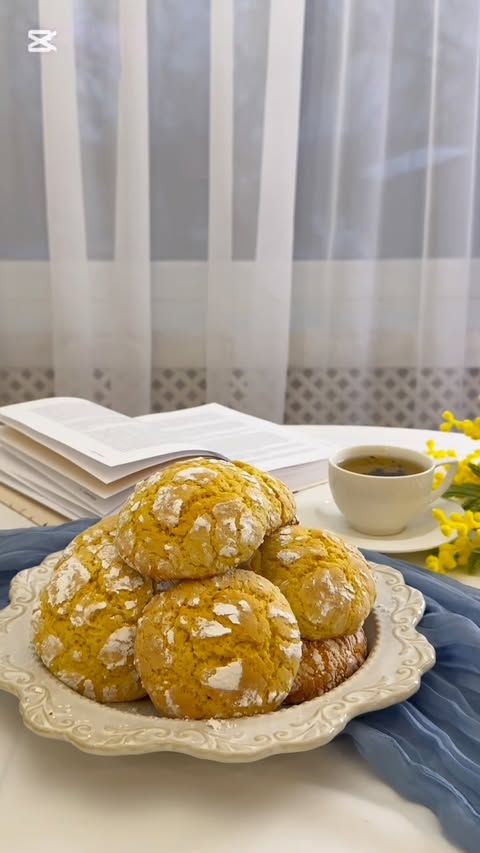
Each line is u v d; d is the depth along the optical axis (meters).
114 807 0.39
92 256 1.43
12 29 1.32
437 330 1.44
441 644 0.49
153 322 1.47
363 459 0.71
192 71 1.37
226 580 0.43
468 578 0.62
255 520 0.44
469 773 0.40
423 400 1.49
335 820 0.39
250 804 0.39
